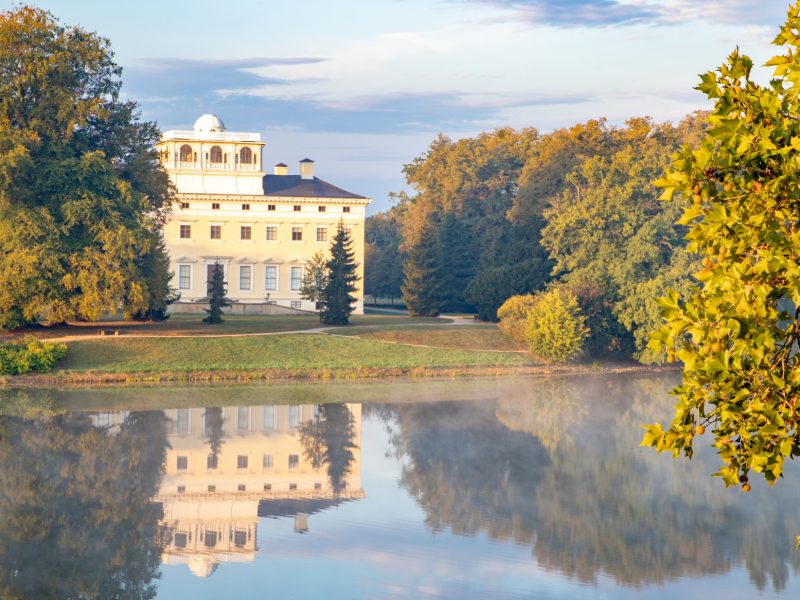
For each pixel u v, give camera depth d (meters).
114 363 135.12
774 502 72.12
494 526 68.00
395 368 143.00
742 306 21.42
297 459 88.00
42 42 144.00
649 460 86.44
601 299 158.62
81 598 53.69
